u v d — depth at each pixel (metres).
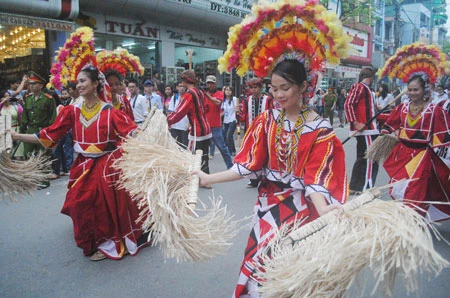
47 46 10.95
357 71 26.92
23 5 9.53
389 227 1.55
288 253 1.66
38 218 4.52
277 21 2.12
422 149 3.89
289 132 1.99
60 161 6.47
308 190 1.83
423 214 3.84
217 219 1.94
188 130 7.05
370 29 28.64
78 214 3.33
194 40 16.61
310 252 1.61
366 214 1.64
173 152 2.29
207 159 5.88
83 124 3.30
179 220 1.84
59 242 3.86
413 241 1.46
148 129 2.63
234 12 16.64
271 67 2.22
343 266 1.54
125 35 13.91
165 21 14.98
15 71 10.40
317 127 1.93
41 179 3.03
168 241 1.83
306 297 1.55
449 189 3.93
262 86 6.17
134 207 3.53
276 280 1.64
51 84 3.75
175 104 8.28
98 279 3.14
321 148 1.90
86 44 3.69
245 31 2.16
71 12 10.50
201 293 2.93
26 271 3.28
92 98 3.32
